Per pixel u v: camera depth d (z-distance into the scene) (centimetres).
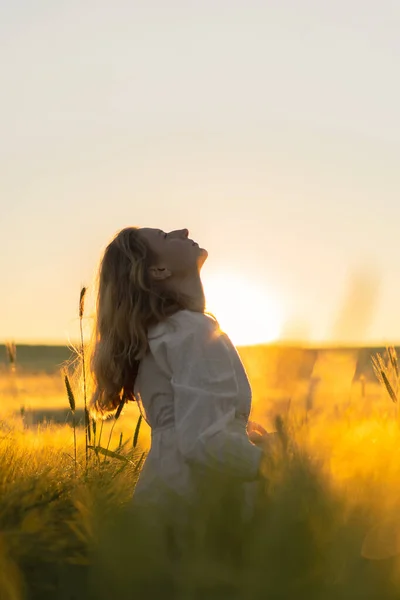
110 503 208
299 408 142
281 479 144
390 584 123
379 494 137
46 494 259
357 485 145
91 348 338
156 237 314
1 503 230
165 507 169
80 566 177
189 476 277
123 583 130
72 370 352
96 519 158
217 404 266
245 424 285
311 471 141
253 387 127
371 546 126
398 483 140
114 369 316
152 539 138
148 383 298
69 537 206
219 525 147
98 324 323
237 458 238
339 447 151
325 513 135
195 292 313
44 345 4228
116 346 316
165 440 286
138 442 373
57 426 391
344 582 124
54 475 295
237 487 160
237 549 141
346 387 136
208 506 154
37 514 216
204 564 131
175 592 128
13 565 151
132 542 135
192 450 258
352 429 158
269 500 149
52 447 380
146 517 150
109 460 334
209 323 290
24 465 313
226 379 271
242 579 127
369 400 190
